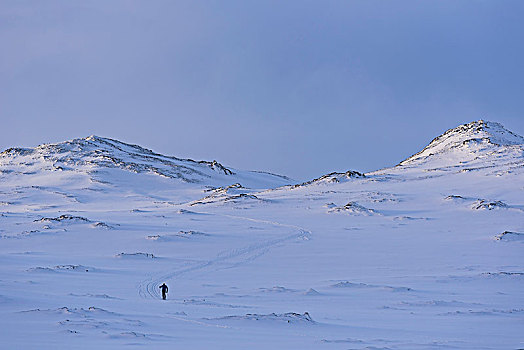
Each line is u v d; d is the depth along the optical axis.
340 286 71.75
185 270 93.50
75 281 76.81
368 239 126.25
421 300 60.69
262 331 39.72
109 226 144.62
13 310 46.06
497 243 114.94
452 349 33.22
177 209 195.62
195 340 35.03
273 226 150.12
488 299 61.50
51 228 142.88
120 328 38.78
